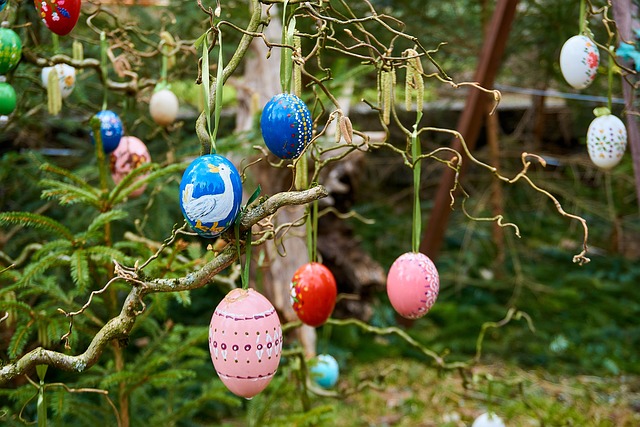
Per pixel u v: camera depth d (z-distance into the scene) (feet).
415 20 12.36
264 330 3.10
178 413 5.70
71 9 3.87
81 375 6.04
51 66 4.94
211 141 2.97
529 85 15.02
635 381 10.08
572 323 11.93
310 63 10.72
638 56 4.60
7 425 5.59
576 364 10.62
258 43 8.70
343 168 11.09
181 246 4.62
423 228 15.01
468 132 10.55
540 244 15.02
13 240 8.22
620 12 5.18
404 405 9.18
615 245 14.67
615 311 12.43
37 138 9.57
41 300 7.55
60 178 7.09
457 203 15.42
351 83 8.34
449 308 12.37
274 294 9.04
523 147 15.79
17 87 6.22
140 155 5.44
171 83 6.39
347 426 8.49
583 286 13.35
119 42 5.53
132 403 5.83
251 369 3.08
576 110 13.64
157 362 5.02
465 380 6.37
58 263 4.59
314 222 4.25
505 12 9.53
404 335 6.13
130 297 3.24
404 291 3.88
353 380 9.79
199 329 5.80
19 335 4.47
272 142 3.14
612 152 4.53
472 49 13.06
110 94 8.77
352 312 11.64
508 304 12.57
